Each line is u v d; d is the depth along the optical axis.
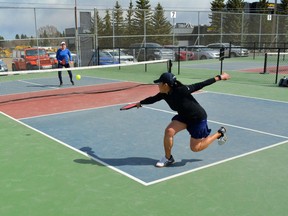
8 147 6.36
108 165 5.41
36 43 21.33
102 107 9.99
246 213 3.94
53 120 8.44
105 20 24.17
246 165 5.39
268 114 8.90
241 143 6.48
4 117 8.82
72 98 11.62
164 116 8.67
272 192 4.46
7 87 14.66
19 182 4.82
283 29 35.38
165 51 25.81
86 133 7.23
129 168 5.28
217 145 6.34
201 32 29.59
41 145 6.46
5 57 20.59
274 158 5.70
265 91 12.69
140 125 7.82
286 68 21.31
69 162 5.56
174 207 4.07
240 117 8.57
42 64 21.28
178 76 17.44
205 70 20.28
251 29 32.69
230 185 4.66
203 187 4.61
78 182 4.79
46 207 4.11
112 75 18.44
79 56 22.61
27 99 11.51
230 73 18.64
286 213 3.94
